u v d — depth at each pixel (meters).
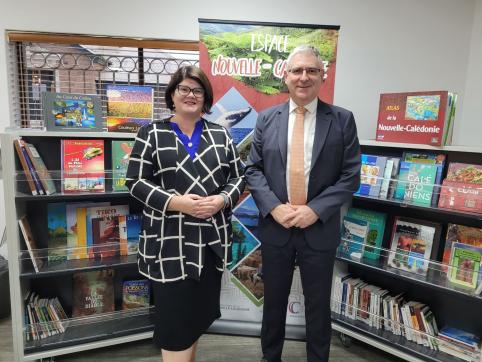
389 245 2.17
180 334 1.46
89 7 2.34
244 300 2.25
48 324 1.93
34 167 1.74
